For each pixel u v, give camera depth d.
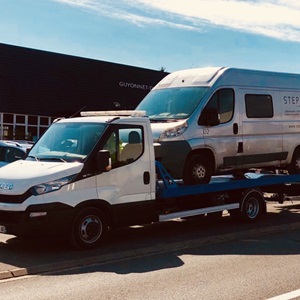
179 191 9.81
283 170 12.92
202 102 10.36
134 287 6.45
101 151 8.38
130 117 9.07
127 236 9.94
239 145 10.96
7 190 8.03
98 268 7.48
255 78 11.54
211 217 12.51
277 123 11.84
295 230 11.15
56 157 8.77
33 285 6.54
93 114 10.02
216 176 11.43
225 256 8.36
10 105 29.92
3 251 8.36
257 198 11.89
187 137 9.97
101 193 8.52
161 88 11.34
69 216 8.15
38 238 9.35
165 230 10.69
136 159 9.02
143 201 9.11
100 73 34.75
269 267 7.58
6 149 13.84
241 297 6.03
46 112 31.66
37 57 31.34
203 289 6.37
